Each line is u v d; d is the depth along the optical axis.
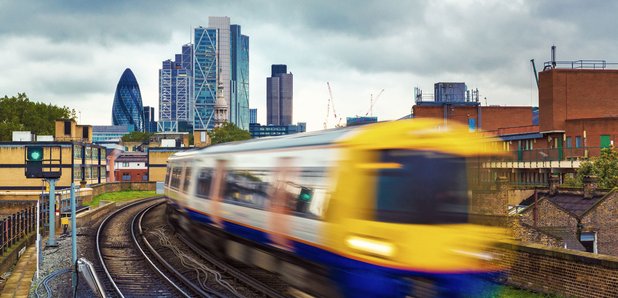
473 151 10.69
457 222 10.36
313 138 12.86
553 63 50.94
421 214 10.17
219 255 19.11
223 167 18.50
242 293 14.95
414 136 10.43
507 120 67.00
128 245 25.14
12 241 24.80
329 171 11.81
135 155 122.25
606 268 12.28
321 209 11.95
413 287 10.05
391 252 10.20
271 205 14.35
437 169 10.38
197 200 21.25
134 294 15.29
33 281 17.55
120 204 50.47
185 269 18.72
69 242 26.11
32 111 103.31
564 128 49.91
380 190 10.53
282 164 14.00
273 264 14.52
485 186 10.71
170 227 29.52
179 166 25.83
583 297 12.77
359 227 10.80
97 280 14.76
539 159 50.41
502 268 13.52
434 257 10.12
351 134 11.40
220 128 146.12
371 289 10.53
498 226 10.77
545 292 13.62
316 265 12.25
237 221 16.77
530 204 26.91
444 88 70.50
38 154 24.25
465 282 10.28
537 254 13.84
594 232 25.80
